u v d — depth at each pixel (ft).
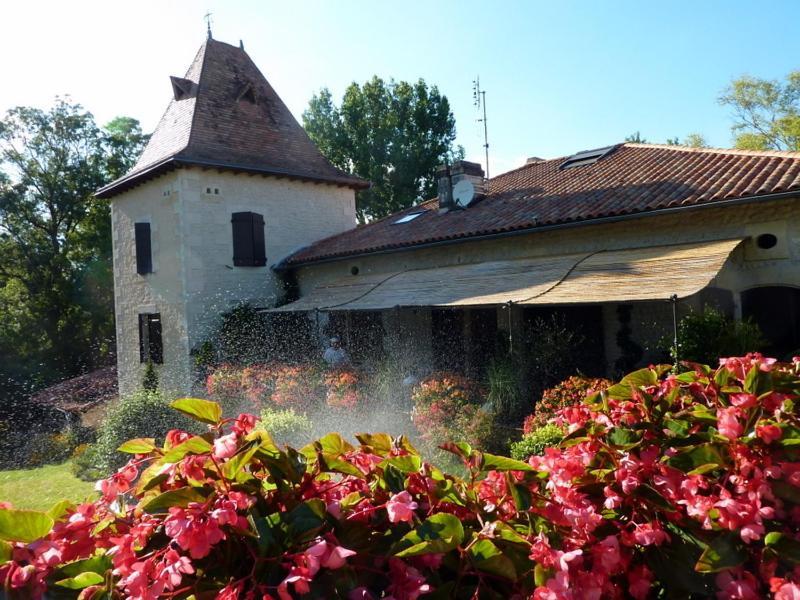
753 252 37.19
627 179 50.19
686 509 7.88
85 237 120.98
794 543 6.99
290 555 6.20
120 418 42.68
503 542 7.20
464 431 34.53
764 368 9.44
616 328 43.50
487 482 8.39
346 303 51.49
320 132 135.33
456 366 54.08
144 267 68.54
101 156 118.32
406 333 58.65
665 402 9.45
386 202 134.82
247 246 67.05
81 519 7.29
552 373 40.65
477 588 6.66
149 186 68.85
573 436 9.28
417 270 56.70
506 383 38.19
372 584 6.88
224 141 68.49
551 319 45.93
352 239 67.31
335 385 44.27
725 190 37.27
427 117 134.72
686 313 38.29
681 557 7.51
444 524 6.86
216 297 65.21
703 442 8.61
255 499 6.89
